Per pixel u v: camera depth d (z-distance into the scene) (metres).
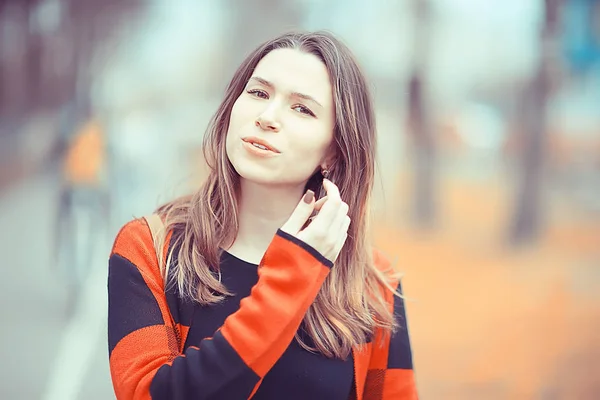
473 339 6.04
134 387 1.22
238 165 1.33
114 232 6.44
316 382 1.32
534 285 8.32
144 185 10.63
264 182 1.32
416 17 13.86
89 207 6.04
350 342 1.36
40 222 9.31
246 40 21.27
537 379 5.09
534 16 11.99
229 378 1.16
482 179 14.14
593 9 11.98
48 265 6.97
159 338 1.28
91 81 17.12
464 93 15.02
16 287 6.14
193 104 20.42
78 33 17.38
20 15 16.89
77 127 6.22
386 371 1.46
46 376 4.28
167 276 1.34
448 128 14.77
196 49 21.42
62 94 16.75
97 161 6.10
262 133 1.31
